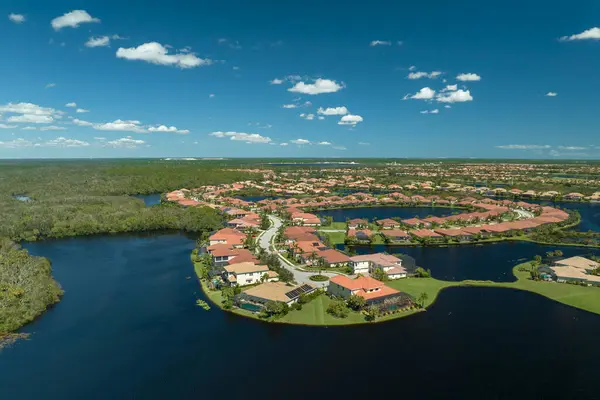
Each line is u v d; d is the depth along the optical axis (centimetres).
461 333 9138
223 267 13162
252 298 10544
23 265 12500
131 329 9412
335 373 7612
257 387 7212
